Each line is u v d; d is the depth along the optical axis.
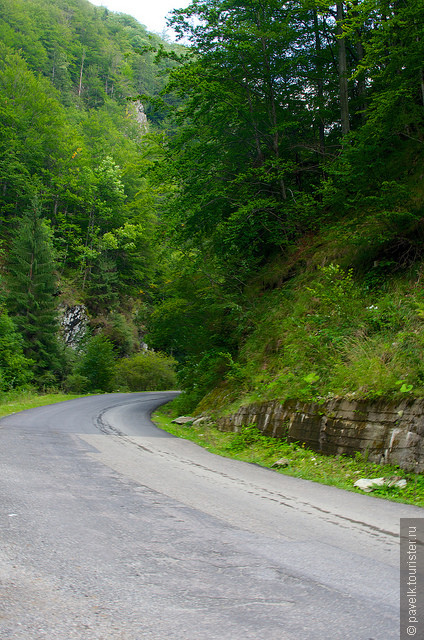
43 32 108.50
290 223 17.38
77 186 58.00
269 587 2.97
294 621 2.50
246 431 11.27
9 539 3.67
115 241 57.25
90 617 2.46
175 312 21.77
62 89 101.81
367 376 8.92
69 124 74.81
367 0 11.67
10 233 51.69
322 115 19.05
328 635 2.35
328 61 19.55
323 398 9.69
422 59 11.90
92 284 56.47
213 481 6.58
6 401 24.38
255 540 3.98
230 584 2.99
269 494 5.95
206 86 16.83
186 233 19.58
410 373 8.15
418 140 13.87
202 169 18.17
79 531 3.97
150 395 35.28
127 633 2.31
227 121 18.31
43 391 36.53
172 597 2.75
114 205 62.00
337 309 12.26
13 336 33.84
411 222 12.12
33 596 2.69
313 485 6.78
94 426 13.41
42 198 55.44
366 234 12.94
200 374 20.25
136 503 5.05
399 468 7.21
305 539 4.08
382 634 2.37
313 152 19.70
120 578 3.01
